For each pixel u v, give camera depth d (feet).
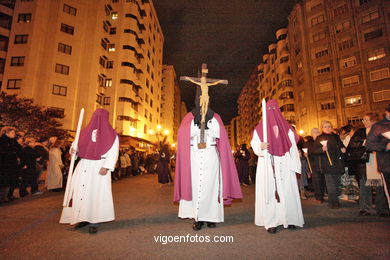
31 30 90.58
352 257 8.43
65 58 94.63
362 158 15.30
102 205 11.89
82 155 12.09
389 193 12.60
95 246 9.68
